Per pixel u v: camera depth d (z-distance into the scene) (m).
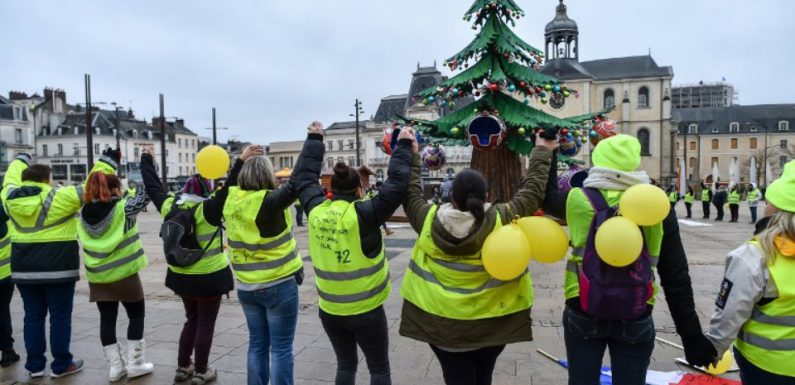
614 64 68.00
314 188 3.57
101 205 4.46
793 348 2.49
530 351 5.15
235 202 3.80
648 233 2.77
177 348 5.45
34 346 4.67
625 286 2.68
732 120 88.62
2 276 4.89
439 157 8.13
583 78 62.97
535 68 8.98
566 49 65.50
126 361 5.03
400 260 11.20
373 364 3.46
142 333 4.76
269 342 3.95
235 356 5.15
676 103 122.44
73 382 4.60
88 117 26.44
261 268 3.76
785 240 2.49
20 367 4.99
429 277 3.07
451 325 2.96
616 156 2.90
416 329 3.09
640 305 2.69
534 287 8.10
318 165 3.68
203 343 4.41
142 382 4.58
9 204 4.46
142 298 4.73
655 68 65.75
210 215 4.17
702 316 6.46
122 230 4.54
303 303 7.30
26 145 70.94
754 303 2.56
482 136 6.80
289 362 3.85
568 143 7.86
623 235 2.58
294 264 3.88
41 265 4.50
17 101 72.88
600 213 2.81
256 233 3.74
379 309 3.39
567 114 63.22
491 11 8.49
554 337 5.58
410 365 4.86
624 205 2.70
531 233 3.07
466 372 3.08
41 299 4.70
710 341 2.76
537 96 8.73
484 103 8.41
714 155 89.00
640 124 65.00
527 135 8.23
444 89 8.56
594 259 2.76
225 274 4.39
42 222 4.49
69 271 4.62
